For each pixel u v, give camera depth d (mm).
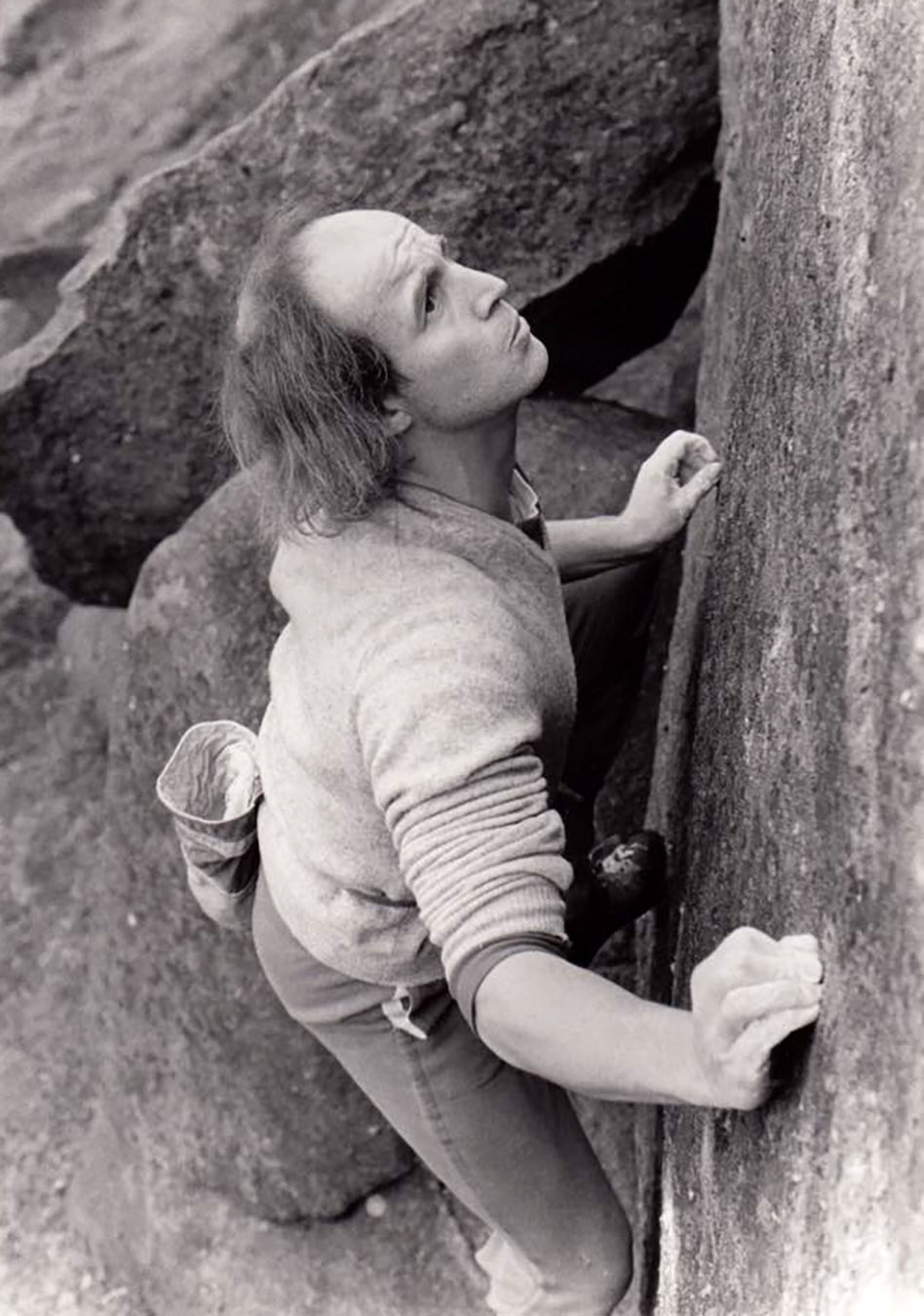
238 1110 2283
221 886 1609
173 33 3438
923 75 1024
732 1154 1314
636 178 2180
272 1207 2297
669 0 2135
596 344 2387
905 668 972
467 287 1287
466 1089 1479
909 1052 934
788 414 1337
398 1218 2277
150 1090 2367
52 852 3090
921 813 946
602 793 2123
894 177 1061
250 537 2193
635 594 1863
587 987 1135
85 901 2998
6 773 3217
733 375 1697
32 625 3352
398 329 1251
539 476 2141
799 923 1160
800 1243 1104
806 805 1164
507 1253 1668
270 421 1271
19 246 3455
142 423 2531
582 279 2229
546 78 2160
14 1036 2873
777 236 1479
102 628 3277
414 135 2211
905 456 1000
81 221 3457
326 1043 1554
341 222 1274
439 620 1247
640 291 2311
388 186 2234
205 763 1604
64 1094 2764
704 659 1664
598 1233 1562
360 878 1364
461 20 2172
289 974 1520
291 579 1325
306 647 1311
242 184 2322
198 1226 2354
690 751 1708
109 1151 2529
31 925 3016
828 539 1148
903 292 1025
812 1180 1080
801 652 1204
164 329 2445
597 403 2307
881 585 1024
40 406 2541
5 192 3475
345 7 3348
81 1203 2564
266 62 3389
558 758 1417
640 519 1659
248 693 2166
